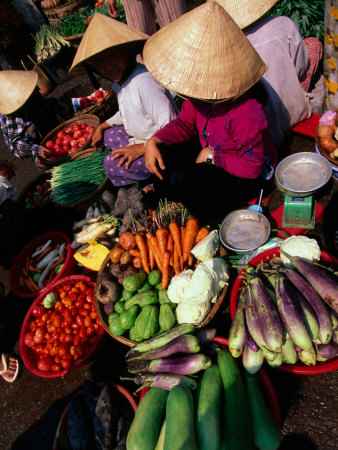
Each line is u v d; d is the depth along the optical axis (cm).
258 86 241
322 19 399
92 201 373
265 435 179
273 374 235
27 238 389
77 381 280
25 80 388
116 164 340
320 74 371
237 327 206
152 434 184
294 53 301
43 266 343
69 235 382
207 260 248
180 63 212
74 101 511
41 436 262
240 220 275
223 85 206
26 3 762
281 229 283
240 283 233
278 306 196
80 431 213
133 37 270
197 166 293
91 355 269
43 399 280
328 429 210
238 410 182
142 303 244
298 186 265
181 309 230
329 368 193
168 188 339
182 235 268
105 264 282
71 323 285
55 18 703
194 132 306
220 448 172
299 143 350
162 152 304
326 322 189
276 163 285
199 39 204
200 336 221
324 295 194
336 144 281
